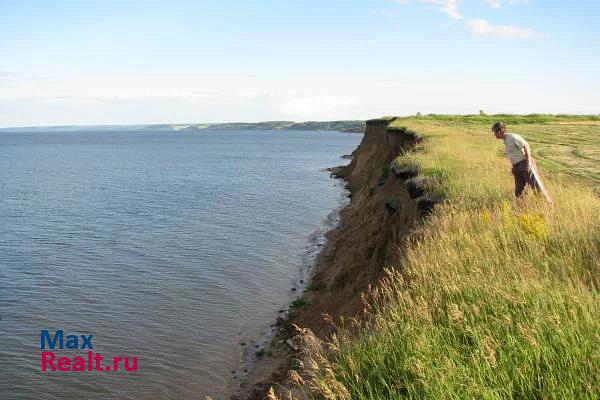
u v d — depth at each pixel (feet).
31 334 58.59
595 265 20.74
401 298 20.18
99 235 111.86
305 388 17.52
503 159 64.90
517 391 12.45
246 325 59.11
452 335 16.05
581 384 11.97
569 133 123.65
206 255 92.17
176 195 180.14
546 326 14.71
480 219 29.81
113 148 615.57
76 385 46.98
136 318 62.39
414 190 50.52
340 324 41.91
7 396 45.75
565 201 32.71
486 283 19.08
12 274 82.43
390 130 140.77
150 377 47.98
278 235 108.88
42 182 234.79
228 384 45.70
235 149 559.38
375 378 14.73
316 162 346.13
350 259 72.18
